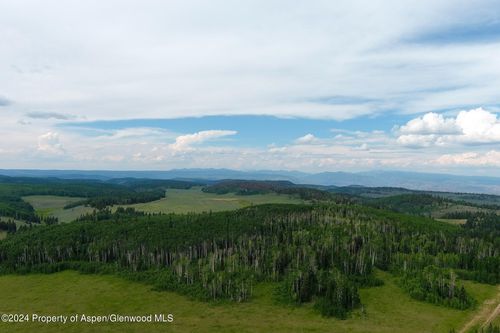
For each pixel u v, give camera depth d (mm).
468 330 152250
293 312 169250
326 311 165875
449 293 181500
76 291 195625
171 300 183500
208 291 186250
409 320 161125
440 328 154000
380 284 199750
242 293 183125
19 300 185000
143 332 150875
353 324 157250
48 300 184375
